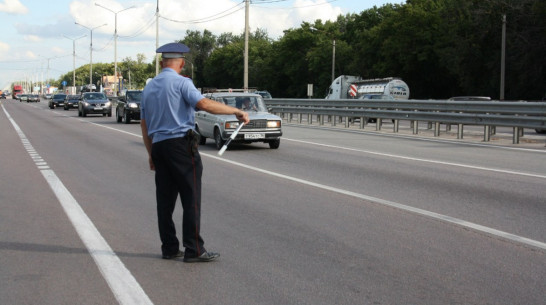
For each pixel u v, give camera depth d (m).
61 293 4.68
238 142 16.38
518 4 50.19
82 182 10.73
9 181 10.90
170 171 5.44
